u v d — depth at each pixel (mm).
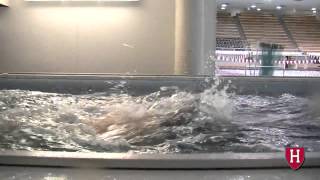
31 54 8539
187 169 1605
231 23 24984
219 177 1523
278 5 23344
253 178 1523
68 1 8391
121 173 1563
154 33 8383
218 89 4840
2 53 8586
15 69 8586
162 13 8359
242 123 3178
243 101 4312
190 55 8047
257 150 2279
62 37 8477
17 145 2379
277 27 25016
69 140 2512
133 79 4902
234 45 22047
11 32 8531
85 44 8461
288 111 3787
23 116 3248
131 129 2852
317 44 23500
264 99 4496
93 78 4914
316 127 3076
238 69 15547
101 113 3434
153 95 4441
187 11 8023
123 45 8430
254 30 24438
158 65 8406
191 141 2535
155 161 1602
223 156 1657
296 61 16297
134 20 8391
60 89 4867
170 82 4895
